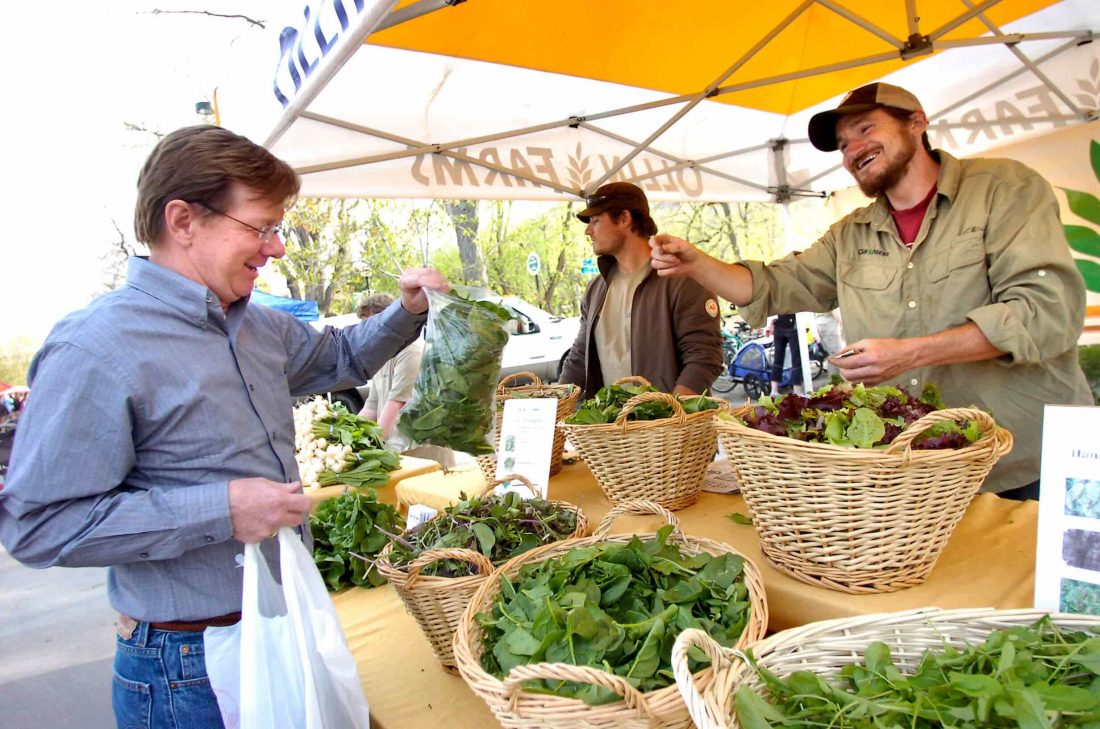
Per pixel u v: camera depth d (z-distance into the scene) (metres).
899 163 1.88
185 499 1.15
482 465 2.28
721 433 1.33
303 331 1.70
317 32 1.67
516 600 1.19
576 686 0.99
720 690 0.89
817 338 8.88
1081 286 1.64
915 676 0.94
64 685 3.53
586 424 1.74
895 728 0.84
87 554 1.14
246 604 1.19
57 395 1.14
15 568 5.50
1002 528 1.47
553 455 2.29
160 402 1.21
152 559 1.18
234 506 1.16
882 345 1.49
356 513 1.92
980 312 1.54
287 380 1.67
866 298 2.02
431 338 1.71
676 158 3.92
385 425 3.47
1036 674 0.88
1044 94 3.37
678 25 2.77
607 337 2.93
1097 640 0.90
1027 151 3.69
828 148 2.13
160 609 1.26
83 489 1.14
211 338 1.30
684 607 1.12
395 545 1.55
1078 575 1.04
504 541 1.53
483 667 1.13
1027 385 1.77
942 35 2.96
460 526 1.56
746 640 1.05
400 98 2.84
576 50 2.83
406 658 1.52
